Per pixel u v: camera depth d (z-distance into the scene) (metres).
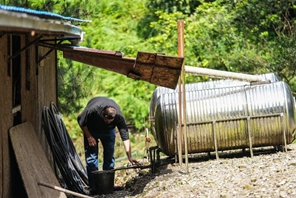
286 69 18.89
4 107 9.09
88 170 11.96
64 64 16.27
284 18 21.33
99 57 10.90
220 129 12.35
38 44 10.92
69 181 11.81
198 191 9.80
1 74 8.92
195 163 12.28
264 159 11.66
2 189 8.90
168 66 10.73
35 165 9.70
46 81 12.34
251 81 12.62
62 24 7.98
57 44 10.85
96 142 12.00
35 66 11.31
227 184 9.88
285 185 9.16
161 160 13.20
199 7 22.00
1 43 8.91
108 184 11.58
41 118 11.85
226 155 13.11
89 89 16.72
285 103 12.41
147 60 10.64
